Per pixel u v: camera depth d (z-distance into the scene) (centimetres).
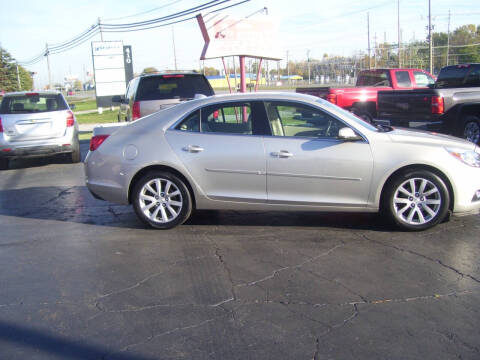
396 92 1128
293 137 562
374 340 330
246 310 377
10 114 1092
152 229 596
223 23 1694
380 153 544
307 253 498
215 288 420
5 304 398
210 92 1052
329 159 548
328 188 555
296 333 341
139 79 1024
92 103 6450
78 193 834
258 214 650
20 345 336
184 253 509
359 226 584
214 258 492
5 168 1133
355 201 556
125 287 427
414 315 363
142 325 358
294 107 570
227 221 622
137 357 317
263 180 562
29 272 467
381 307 377
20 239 573
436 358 308
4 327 361
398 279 429
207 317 368
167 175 579
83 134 2019
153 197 587
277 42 1759
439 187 543
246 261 481
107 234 584
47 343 337
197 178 573
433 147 544
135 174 586
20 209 729
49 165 1182
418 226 552
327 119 562
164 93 1026
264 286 421
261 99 579
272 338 335
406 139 552
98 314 378
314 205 561
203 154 569
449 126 1048
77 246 541
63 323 365
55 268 476
